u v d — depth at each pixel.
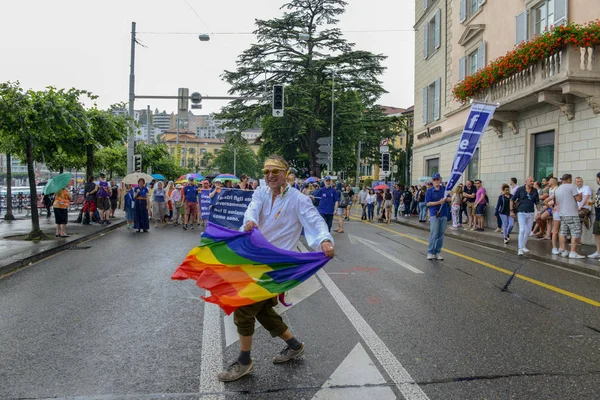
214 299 3.70
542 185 14.48
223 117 34.88
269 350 4.46
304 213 3.86
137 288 7.11
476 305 6.18
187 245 12.29
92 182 17.31
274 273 3.76
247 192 10.34
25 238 12.31
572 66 12.12
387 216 21.64
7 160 19.16
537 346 4.60
